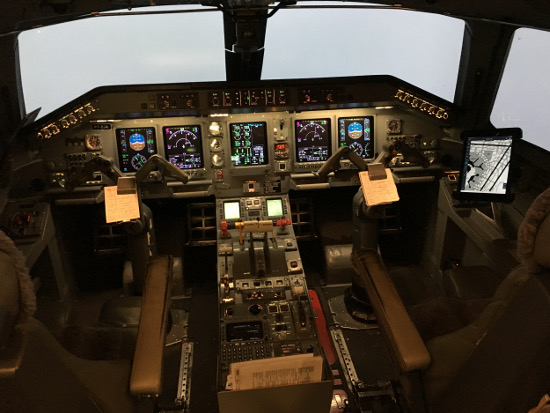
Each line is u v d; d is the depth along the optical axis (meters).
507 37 3.43
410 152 2.97
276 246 3.45
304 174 3.83
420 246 4.29
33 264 3.14
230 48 3.83
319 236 4.19
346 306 3.58
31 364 1.10
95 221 4.07
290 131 3.80
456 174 3.83
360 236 3.43
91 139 3.62
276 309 3.01
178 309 3.67
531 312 1.10
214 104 3.52
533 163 3.34
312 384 2.02
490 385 1.23
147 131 3.68
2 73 3.28
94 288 4.11
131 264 3.53
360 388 2.60
